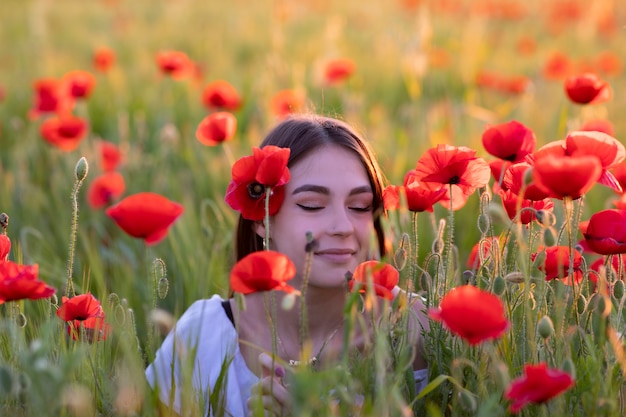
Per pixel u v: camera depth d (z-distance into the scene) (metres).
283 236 2.47
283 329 2.62
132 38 12.45
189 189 5.09
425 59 6.38
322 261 2.41
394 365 2.20
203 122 3.31
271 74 7.55
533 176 1.96
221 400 2.29
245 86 8.16
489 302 1.72
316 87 8.11
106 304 2.59
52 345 2.26
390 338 2.09
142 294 3.63
